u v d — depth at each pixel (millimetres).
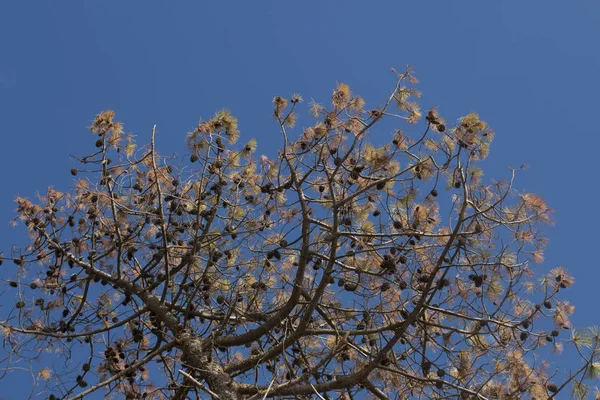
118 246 7961
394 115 7215
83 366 7828
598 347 6707
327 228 7316
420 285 7359
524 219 6922
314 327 7980
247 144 8047
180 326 7715
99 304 8430
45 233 8039
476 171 7121
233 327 7879
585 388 6793
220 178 7992
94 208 8312
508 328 7316
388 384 7664
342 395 7590
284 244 7586
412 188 7340
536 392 7035
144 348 8180
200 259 8281
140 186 8398
